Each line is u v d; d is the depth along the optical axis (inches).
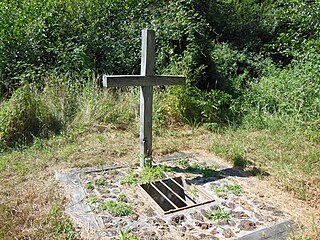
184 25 286.8
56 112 211.6
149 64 146.2
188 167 160.4
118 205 121.1
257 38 373.7
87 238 102.6
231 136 213.5
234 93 285.6
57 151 176.2
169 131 219.3
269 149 188.7
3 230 103.6
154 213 117.9
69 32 270.2
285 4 289.4
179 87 241.3
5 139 182.9
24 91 201.3
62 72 250.5
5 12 251.1
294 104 242.2
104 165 161.8
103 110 222.1
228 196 131.4
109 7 291.0
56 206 118.0
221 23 365.7
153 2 316.5
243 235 105.0
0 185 135.9
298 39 265.0
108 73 265.4
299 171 157.5
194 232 106.4
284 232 107.4
